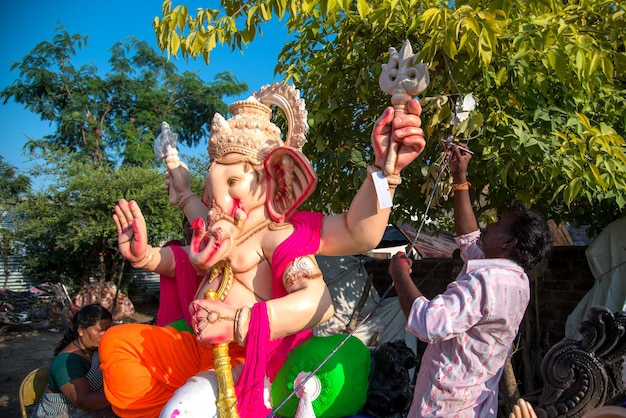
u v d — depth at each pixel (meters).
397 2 2.97
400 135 2.05
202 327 2.04
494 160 3.35
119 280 13.59
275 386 2.29
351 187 3.91
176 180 2.85
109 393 2.29
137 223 2.49
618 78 3.90
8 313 13.06
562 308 5.73
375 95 3.69
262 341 2.04
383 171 2.10
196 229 2.35
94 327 3.09
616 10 3.15
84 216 13.14
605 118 3.62
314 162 3.98
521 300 2.04
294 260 2.25
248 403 2.10
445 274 6.37
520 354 5.38
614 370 2.17
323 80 3.69
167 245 2.71
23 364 9.50
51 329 13.02
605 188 3.06
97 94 17.77
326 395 2.23
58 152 13.88
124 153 16.33
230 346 2.32
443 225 6.73
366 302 5.36
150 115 17.61
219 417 2.04
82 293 5.74
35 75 16.84
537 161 3.33
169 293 2.67
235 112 2.58
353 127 3.94
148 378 2.28
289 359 2.30
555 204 4.70
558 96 3.55
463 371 2.01
